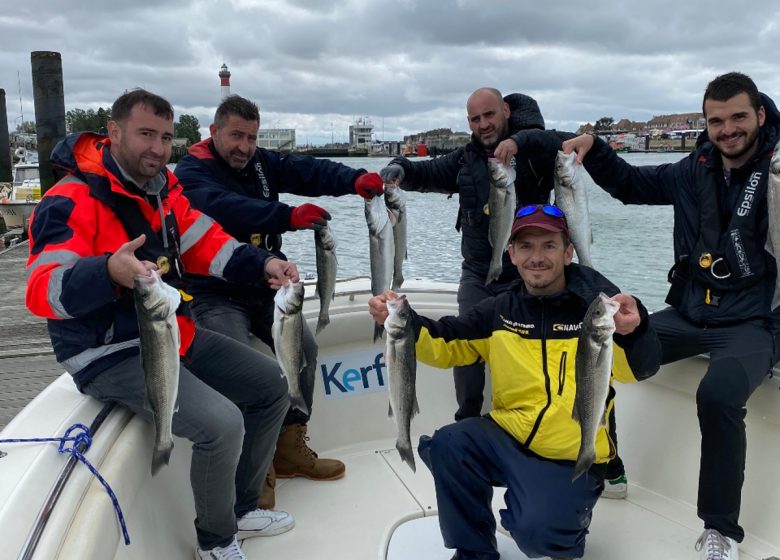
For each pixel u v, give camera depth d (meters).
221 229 2.81
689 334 2.88
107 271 1.96
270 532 2.84
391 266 3.00
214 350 2.64
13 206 17.06
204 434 2.25
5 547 1.49
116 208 2.28
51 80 11.53
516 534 2.38
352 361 3.70
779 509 2.71
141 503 2.21
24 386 5.06
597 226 11.30
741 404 2.51
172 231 2.48
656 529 2.88
